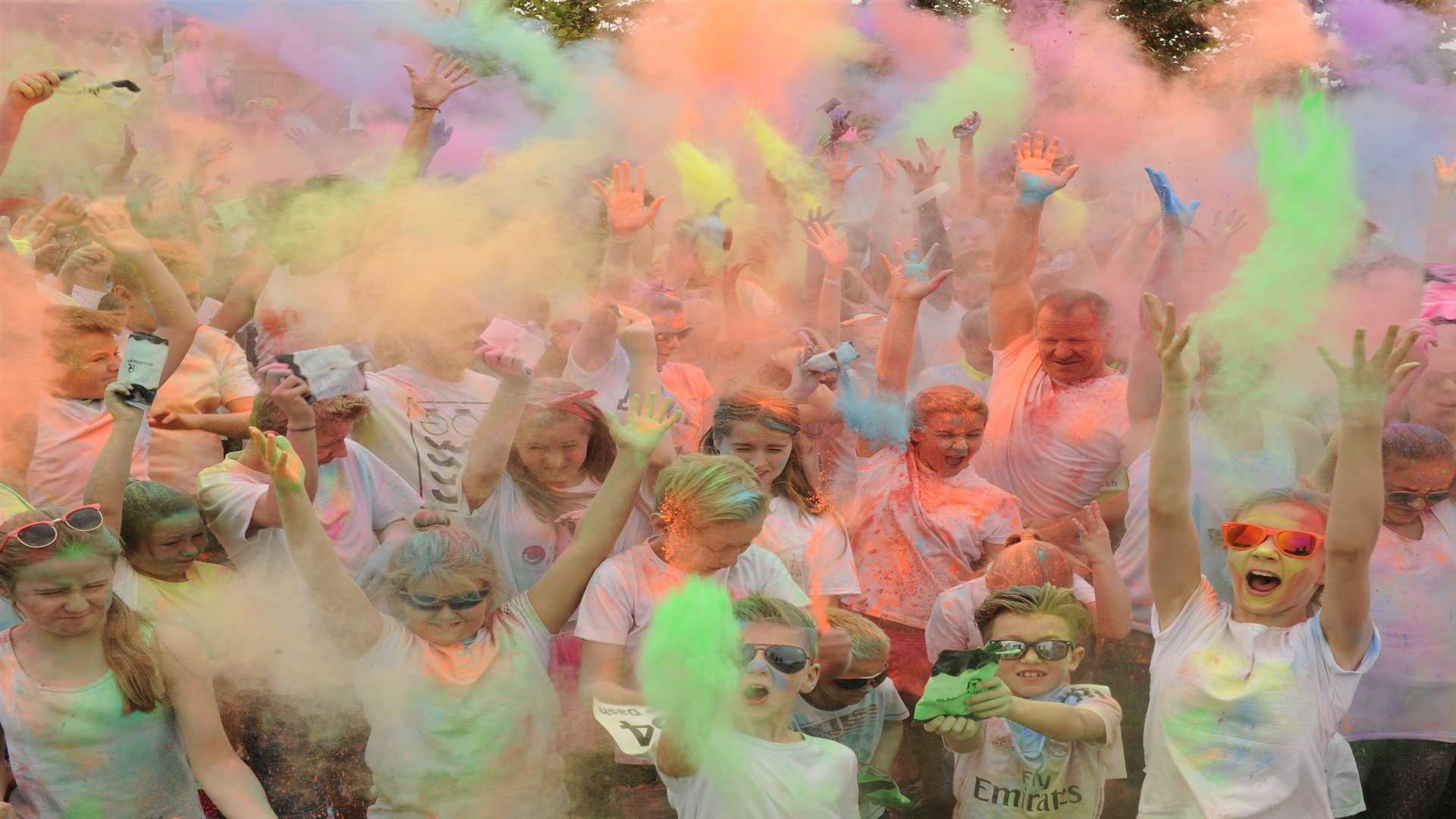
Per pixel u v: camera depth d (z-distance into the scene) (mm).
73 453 3447
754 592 3121
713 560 2994
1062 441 4086
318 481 3402
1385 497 3473
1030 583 3137
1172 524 2871
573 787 2990
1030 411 4152
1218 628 2879
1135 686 3535
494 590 3014
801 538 3436
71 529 2592
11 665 2652
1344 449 2709
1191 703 2844
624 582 3006
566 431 3451
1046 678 2973
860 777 3076
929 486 3734
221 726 2816
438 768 2879
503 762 2908
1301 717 2770
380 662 2887
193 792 2840
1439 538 3504
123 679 2674
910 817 3324
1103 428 4059
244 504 3219
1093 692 3045
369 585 3127
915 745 3422
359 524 3463
